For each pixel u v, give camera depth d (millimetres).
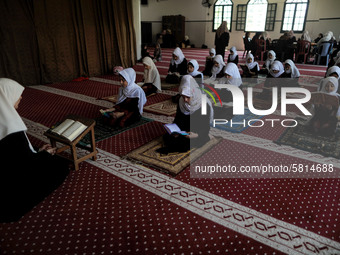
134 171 2504
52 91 5500
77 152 2844
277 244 1697
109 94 5289
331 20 12977
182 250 1650
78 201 2098
